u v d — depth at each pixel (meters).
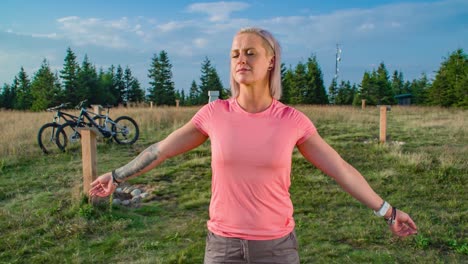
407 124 14.66
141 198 5.90
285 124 1.70
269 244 1.68
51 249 4.10
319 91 42.91
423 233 4.50
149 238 4.39
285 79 43.88
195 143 1.88
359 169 7.65
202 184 6.62
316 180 6.71
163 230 4.64
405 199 5.89
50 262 3.85
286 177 1.72
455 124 13.86
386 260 3.88
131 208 5.44
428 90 35.28
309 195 6.01
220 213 1.73
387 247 4.17
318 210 5.37
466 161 7.69
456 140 10.76
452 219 4.96
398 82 63.75
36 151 8.92
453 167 7.23
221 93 50.75
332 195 6.00
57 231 4.46
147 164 1.91
